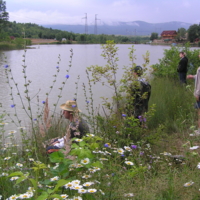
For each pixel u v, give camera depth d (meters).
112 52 5.28
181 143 5.04
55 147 4.11
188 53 13.06
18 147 4.42
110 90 12.02
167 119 6.71
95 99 10.44
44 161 3.68
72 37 111.94
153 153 4.46
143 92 5.40
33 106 9.24
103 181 2.90
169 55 13.29
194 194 2.82
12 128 6.41
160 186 2.95
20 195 2.27
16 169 3.15
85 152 2.49
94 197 2.54
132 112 5.36
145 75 5.50
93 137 2.88
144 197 2.75
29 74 17.61
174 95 8.34
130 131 4.75
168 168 3.69
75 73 18.23
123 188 2.82
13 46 48.88
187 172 3.33
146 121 5.23
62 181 2.17
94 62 26.41
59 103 9.82
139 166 3.45
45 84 13.93
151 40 132.50
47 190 2.27
